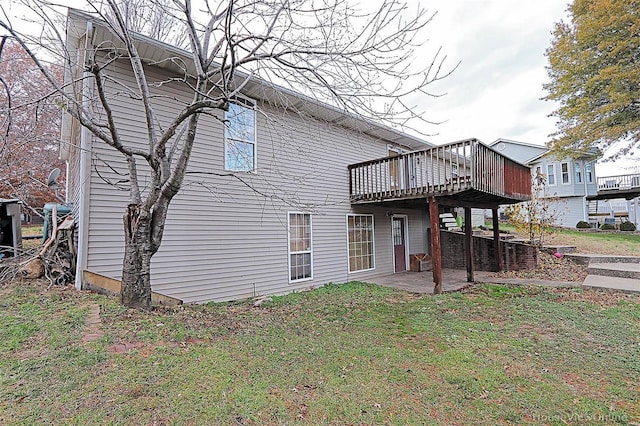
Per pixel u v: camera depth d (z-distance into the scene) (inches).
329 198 386.6
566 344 172.9
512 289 316.8
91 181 222.8
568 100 672.4
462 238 493.4
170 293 253.0
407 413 108.1
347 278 401.7
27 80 282.2
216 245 281.6
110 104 232.7
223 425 94.9
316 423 100.0
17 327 147.0
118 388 108.0
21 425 87.5
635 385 130.1
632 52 571.5
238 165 299.3
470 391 124.5
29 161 391.2
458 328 201.0
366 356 155.9
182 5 185.8
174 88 266.5
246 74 261.9
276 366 138.1
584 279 348.2
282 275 330.3
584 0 608.1
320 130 379.6
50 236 274.5
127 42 180.7
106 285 219.1
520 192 408.8
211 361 135.2
